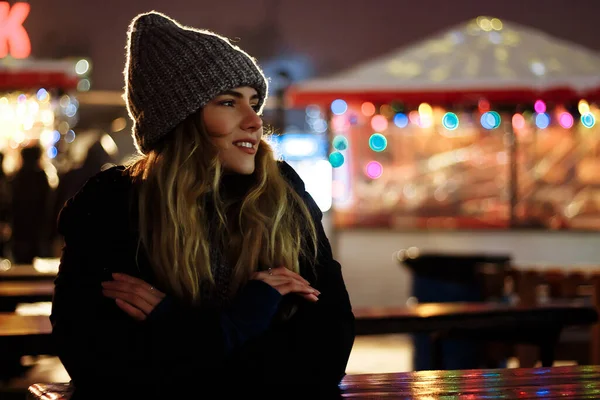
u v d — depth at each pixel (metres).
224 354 2.49
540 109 11.98
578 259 13.05
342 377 2.65
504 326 4.88
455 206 13.77
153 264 2.58
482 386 2.47
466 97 11.95
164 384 2.47
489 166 13.77
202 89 2.63
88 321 2.53
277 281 2.61
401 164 13.88
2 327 4.05
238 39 2.91
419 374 2.71
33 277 7.27
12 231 11.41
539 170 13.68
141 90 2.69
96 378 2.49
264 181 2.71
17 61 12.13
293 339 2.63
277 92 12.42
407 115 12.40
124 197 2.66
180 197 2.58
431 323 4.77
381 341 11.71
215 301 2.61
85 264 2.60
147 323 2.50
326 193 13.62
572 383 2.51
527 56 12.68
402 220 13.76
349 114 13.62
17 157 13.07
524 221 13.52
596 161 13.57
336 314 2.70
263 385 2.54
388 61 12.89
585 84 11.82
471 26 13.69
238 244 2.66
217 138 2.66
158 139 2.68
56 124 13.60
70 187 11.32
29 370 8.38
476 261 7.56
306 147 14.73
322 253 2.78
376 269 13.12
